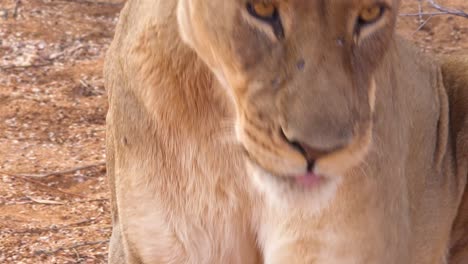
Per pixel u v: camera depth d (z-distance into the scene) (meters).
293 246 5.20
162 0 5.13
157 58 5.13
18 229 9.50
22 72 14.62
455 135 6.65
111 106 5.69
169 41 5.07
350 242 5.11
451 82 6.80
